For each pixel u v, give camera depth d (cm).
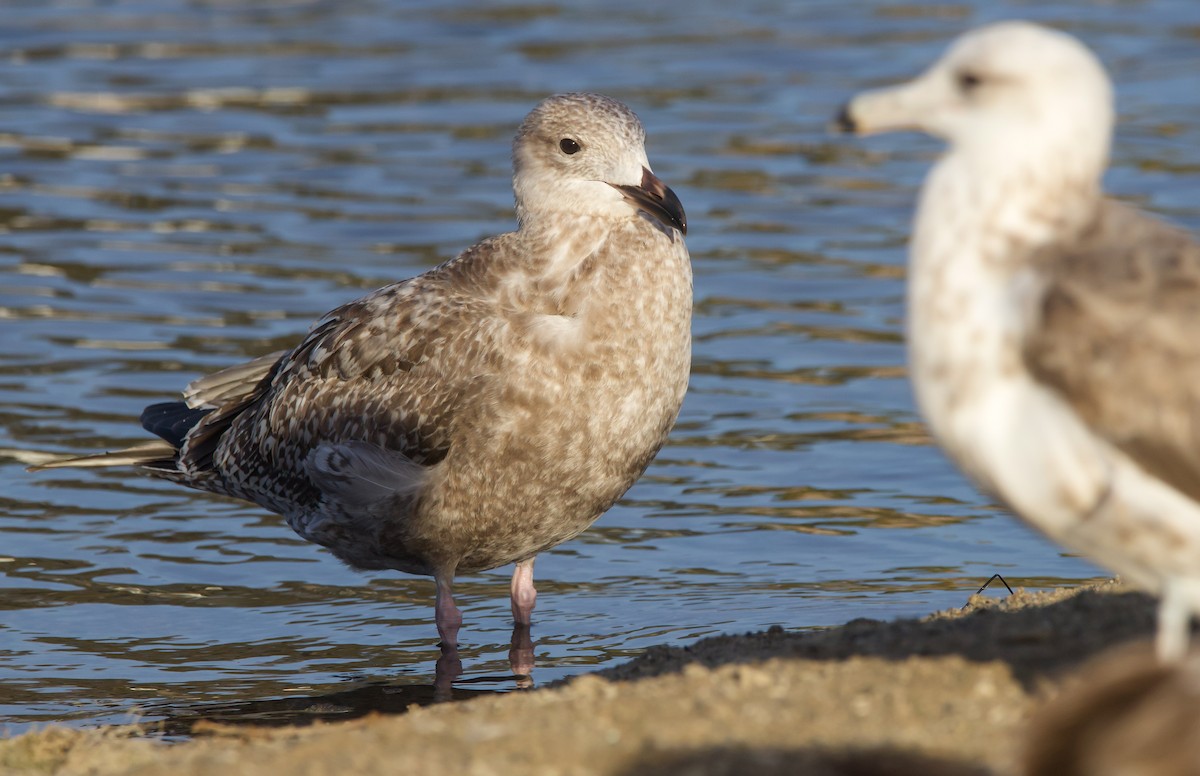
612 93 2908
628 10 3594
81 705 1130
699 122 2747
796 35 3306
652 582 1376
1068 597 1059
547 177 1260
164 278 2077
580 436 1235
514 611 1312
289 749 868
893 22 3384
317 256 2159
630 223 1251
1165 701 682
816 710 835
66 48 3247
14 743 964
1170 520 723
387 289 1321
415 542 1293
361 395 1284
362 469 1282
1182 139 2586
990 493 786
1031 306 739
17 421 1681
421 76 3058
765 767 766
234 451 1407
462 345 1241
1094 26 3309
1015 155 764
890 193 2425
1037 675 869
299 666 1217
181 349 1858
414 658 1235
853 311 2006
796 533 1462
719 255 2178
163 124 2758
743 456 1638
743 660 978
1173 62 3048
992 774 742
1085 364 722
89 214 2317
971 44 781
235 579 1409
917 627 988
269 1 3706
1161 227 774
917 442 1667
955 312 761
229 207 2355
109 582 1388
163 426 1489
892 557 1402
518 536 1282
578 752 803
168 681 1182
